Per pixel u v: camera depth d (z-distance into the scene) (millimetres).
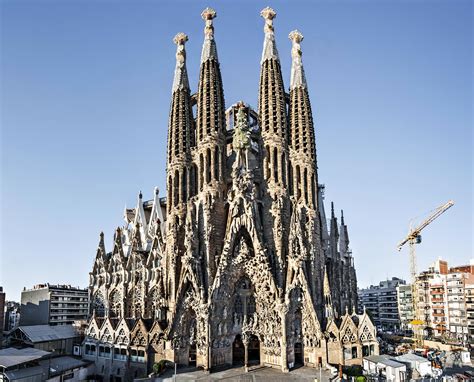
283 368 84000
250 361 93750
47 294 142875
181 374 82312
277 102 108000
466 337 144625
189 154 108625
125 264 121625
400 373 75062
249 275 93312
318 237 99188
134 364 92000
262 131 107688
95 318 101438
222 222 100750
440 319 156625
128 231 140750
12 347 100812
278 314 88188
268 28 117250
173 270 96312
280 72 113250
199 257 94688
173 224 102688
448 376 78562
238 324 93062
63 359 95875
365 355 87812
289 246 93625
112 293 122062
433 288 160750
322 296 94500
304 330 89188
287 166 104312
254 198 98000
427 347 116938
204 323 87812
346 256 117562
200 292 90500
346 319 87688
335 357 85438
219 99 110562
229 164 110188
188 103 114750
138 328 93438
